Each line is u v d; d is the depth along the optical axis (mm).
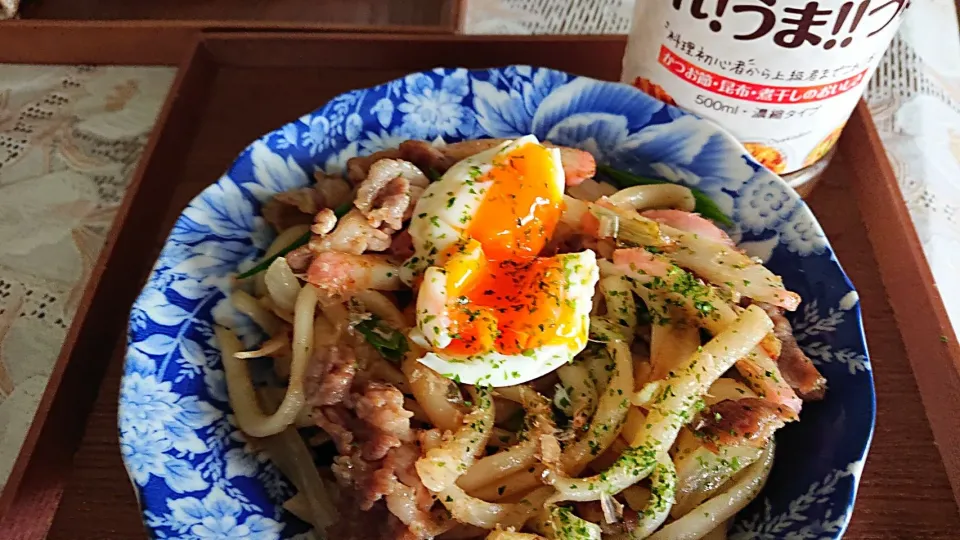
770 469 198
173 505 181
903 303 234
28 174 306
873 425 188
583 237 224
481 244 209
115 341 233
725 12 205
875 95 311
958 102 311
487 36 290
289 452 203
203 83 286
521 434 197
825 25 199
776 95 222
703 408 192
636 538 183
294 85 289
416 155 235
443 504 188
